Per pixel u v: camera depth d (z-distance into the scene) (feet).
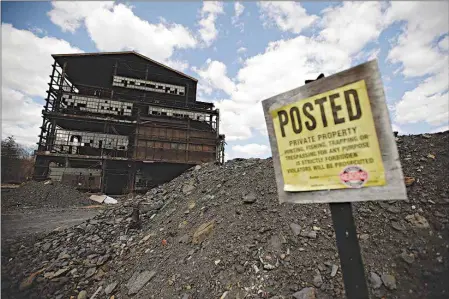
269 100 6.08
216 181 22.30
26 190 52.75
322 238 9.97
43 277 14.08
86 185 72.84
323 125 5.06
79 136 79.30
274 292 8.25
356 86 4.62
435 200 9.80
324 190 4.99
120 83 93.04
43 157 73.97
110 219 22.59
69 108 80.33
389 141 4.23
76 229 21.35
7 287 13.28
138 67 98.73
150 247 15.35
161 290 10.47
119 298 11.37
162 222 18.99
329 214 11.19
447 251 7.77
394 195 4.08
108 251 16.63
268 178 16.74
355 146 4.61
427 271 7.46
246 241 11.25
